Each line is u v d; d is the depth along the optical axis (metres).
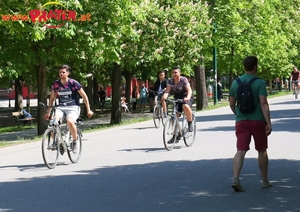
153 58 31.12
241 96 10.35
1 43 25.47
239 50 46.56
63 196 10.34
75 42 26.05
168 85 17.16
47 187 11.27
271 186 10.91
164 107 25.17
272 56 54.22
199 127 23.80
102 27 26.05
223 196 10.09
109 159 15.14
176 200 9.82
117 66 32.69
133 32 27.20
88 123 37.53
